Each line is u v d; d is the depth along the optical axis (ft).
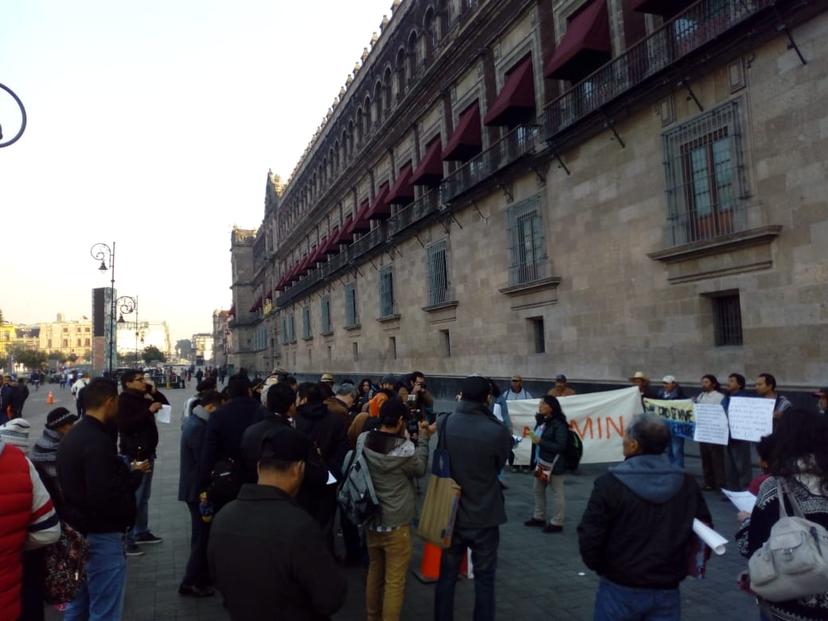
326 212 154.20
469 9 74.23
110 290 111.96
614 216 50.39
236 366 321.73
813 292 34.71
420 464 16.72
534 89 62.03
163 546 25.52
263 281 268.41
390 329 105.09
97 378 15.17
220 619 17.99
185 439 21.70
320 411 21.65
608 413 36.35
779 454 9.83
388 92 108.88
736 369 39.58
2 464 9.98
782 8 34.81
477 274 74.49
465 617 17.75
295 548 8.81
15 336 596.70
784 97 36.14
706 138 41.55
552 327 59.26
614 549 11.26
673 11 43.37
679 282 44.06
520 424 39.34
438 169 84.64
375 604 16.89
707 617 17.20
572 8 56.03
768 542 9.23
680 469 11.56
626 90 45.52
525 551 23.53
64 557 11.53
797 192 35.53
